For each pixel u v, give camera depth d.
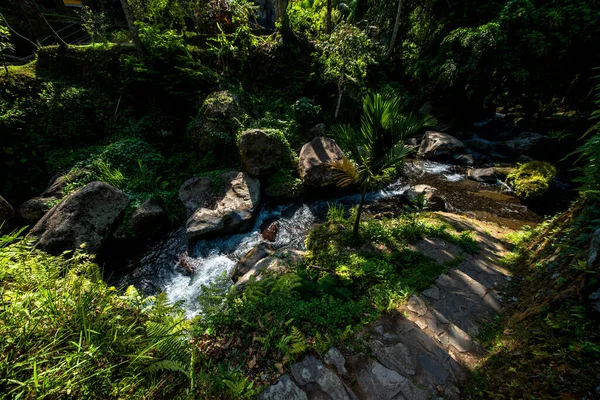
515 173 7.61
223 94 8.01
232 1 9.47
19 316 1.99
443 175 8.30
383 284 3.37
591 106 8.77
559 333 2.32
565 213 4.02
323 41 10.15
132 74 7.80
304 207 6.70
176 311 2.97
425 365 2.42
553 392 1.92
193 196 6.50
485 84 10.18
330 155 7.26
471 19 10.16
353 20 15.00
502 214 6.14
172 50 8.08
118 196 5.30
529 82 9.28
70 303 2.26
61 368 1.71
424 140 10.27
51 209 4.96
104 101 7.70
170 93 7.81
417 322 2.86
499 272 3.81
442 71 10.45
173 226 6.09
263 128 7.51
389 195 7.18
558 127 9.70
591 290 2.35
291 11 11.42
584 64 8.20
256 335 2.54
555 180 7.50
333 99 10.55
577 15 7.72
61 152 6.71
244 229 5.84
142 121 7.73
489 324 2.94
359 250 4.19
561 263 3.11
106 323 2.22
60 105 6.95
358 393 2.15
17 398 1.49
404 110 12.45
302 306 2.83
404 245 4.31
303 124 9.13
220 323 2.73
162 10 8.91
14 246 2.91
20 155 6.23
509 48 8.73
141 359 2.08
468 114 12.27
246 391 2.04
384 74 13.04
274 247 5.37
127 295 2.89
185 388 2.05
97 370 1.84
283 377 2.19
